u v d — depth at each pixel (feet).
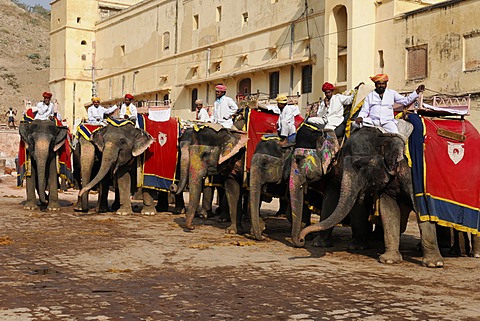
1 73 286.66
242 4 133.28
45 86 280.10
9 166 121.29
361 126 31.37
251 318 20.51
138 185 50.55
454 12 87.51
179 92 154.71
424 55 92.53
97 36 191.83
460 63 86.48
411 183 30.37
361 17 100.27
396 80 97.04
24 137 51.78
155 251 33.24
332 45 105.81
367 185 30.19
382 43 99.66
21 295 23.13
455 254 34.63
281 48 121.39
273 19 123.95
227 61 137.59
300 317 20.65
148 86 168.04
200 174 40.14
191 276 26.91
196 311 21.27
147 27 168.55
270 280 26.27
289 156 36.22
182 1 154.10
